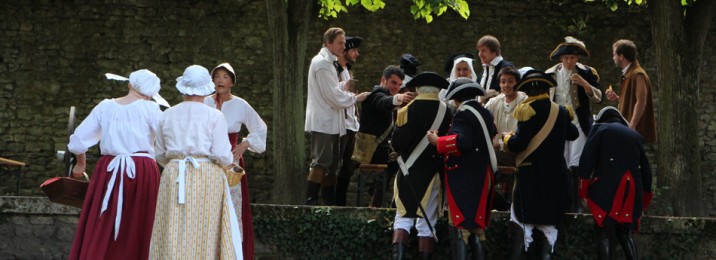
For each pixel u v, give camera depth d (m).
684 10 18.27
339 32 14.00
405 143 11.54
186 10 23.38
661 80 18.12
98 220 10.13
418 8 18.72
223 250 9.88
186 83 10.19
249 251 11.09
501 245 12.34
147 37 23.25
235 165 10.89
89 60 23.09
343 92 13.75
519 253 11.67
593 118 13.91
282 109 17.05
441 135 11.59
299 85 17.20
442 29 23.73
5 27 22.91
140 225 10.23
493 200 12.06
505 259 12.34
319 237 12.51
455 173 11.30
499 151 12.72
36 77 22.95
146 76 10.54
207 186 9.93
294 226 12.54
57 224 12.60
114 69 23.14
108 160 10.34
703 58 24.36
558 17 24.02
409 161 11.53
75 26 23.06
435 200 11.58
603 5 24.02
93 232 10.10
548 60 23.95
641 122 14.12
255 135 11.69
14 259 12.48
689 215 17.70
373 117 13.77
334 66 13.96
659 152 18.14
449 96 11.48
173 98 23.17
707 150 24.36
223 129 10.19
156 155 10.25
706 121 24.36
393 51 23.58
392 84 13.62
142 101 10.52
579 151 13.48
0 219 12.52
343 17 23.47
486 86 13.75
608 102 23.94
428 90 11.66
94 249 10.02
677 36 17.97
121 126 10.35
